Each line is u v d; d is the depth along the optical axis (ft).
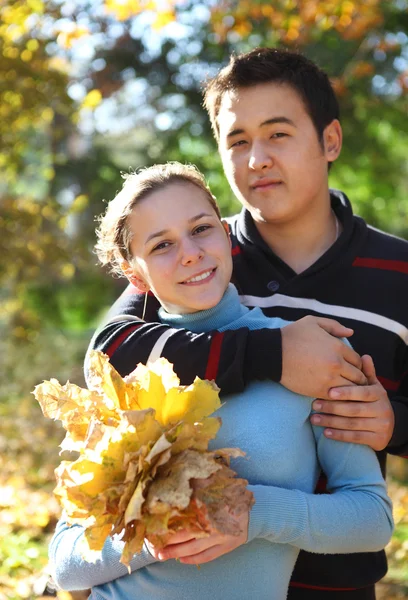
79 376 38.58
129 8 22.84
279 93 8.55
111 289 55.31
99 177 43.50
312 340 6.70
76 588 6.95
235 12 25.16
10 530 17.47
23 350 40.37
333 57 31.86
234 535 5.70
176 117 41.16
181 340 6.88
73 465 5.74
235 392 6.70
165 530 5.54
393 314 8.47
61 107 28.25
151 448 5.77
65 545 6.91
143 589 6.58
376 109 36.55
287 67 8.67
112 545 6.57
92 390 6.37
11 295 35.37
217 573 6.48
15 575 14.92
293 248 8.99
